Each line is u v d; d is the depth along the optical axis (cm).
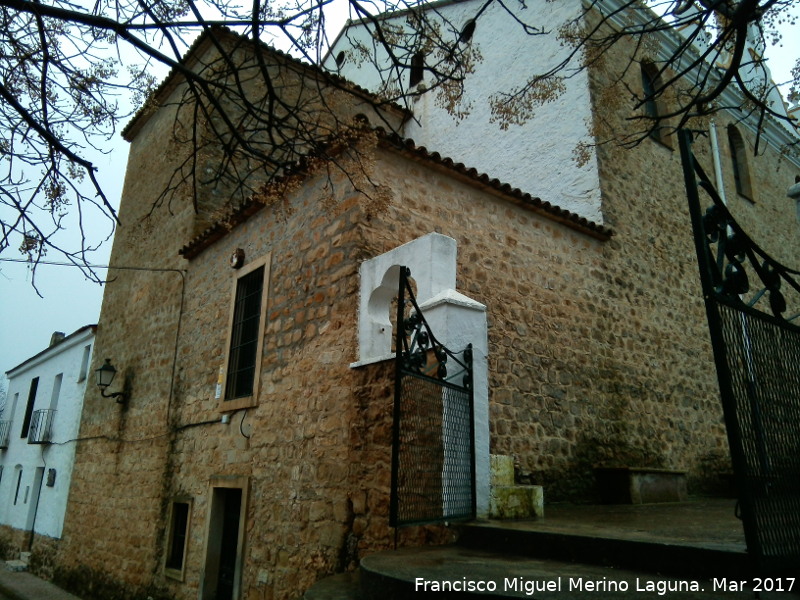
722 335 265
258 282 775
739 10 368
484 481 469
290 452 623
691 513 539
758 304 1134
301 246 690
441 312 482
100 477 1075
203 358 853
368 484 512
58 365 1514
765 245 1232
